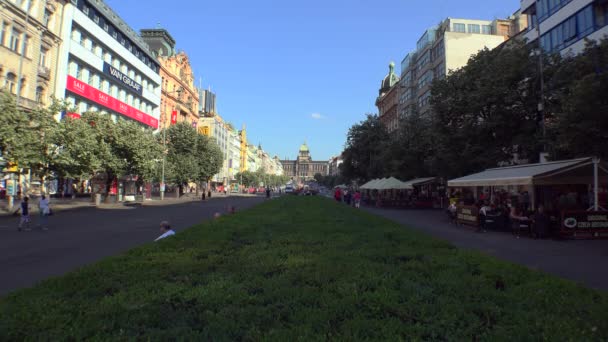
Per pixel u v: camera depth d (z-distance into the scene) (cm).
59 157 2734
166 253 880
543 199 2066
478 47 5069
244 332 412
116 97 5438
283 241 1120
